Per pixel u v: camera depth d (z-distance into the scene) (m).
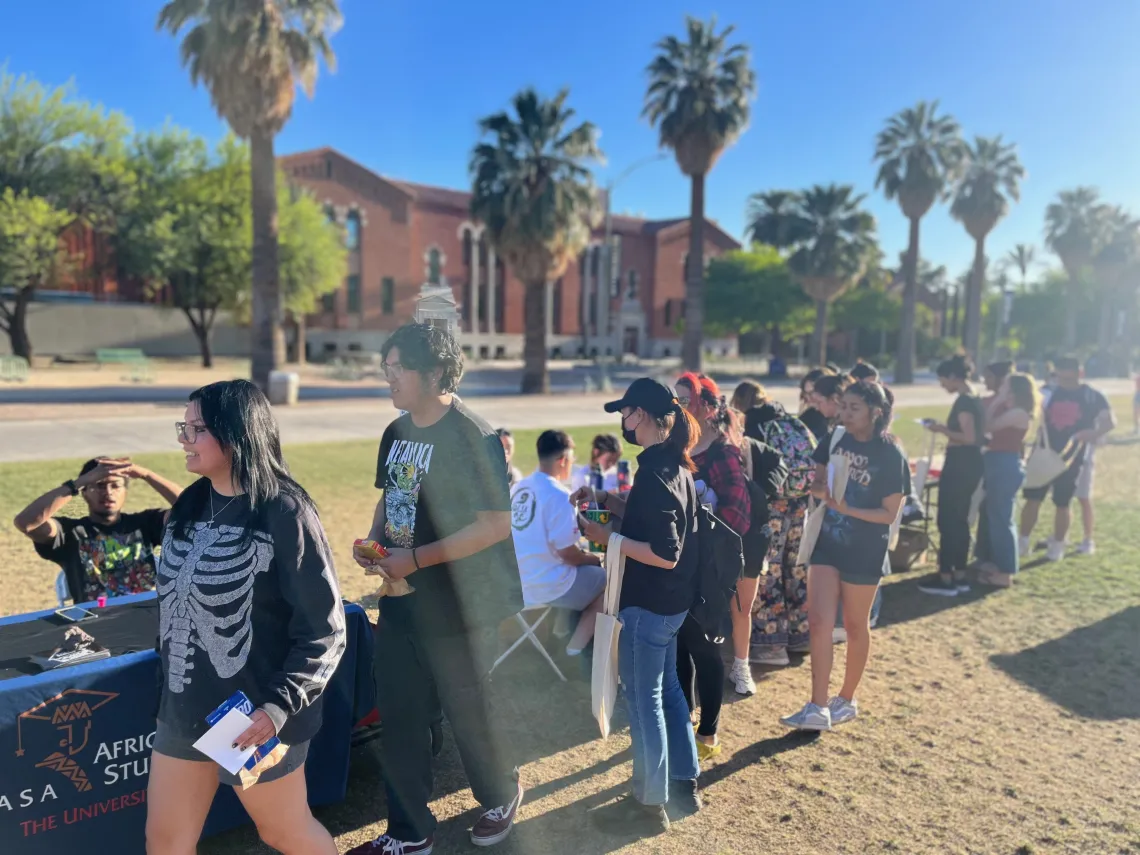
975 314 42.38
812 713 3.79
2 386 22.55
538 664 4.66
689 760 3.13
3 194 27.98
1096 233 52.16
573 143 24.03
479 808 3.20
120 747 2.61
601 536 3.16
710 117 27.86
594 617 4.52
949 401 27.73
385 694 2.68
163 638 2.01
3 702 2.39
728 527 3.16
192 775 2.03
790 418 4.71
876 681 4.47
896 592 6.11
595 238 57.84
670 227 60.97
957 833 3.05
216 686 1.96
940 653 4.90
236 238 32.03
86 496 3.59
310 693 1.98
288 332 45.69
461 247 52.19
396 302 49.44
